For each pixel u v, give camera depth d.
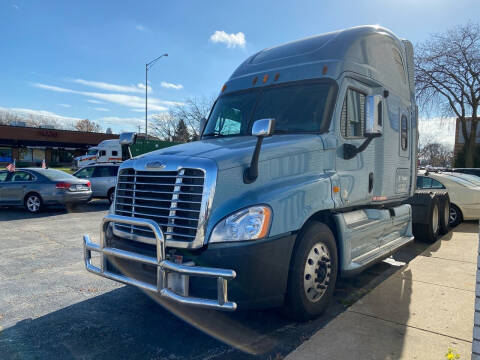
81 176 15.64
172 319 4.27
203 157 3.62
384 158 5.84
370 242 5.35
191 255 3.43
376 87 5.60
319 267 4.17
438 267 6.12
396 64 6.42
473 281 5.36
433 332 3.77
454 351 3.39
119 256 3.71
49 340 3.79
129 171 4.08
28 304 4.70
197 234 3.39
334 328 3.86
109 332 3.96
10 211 13.46
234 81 5.68
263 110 5.00
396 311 4.29
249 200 3.52
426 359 3.27
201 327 4.07
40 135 51.12
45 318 4.30
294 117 4.74
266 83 5.25
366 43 5.48
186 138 44.22
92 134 54.88
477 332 2.33
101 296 4.98
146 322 4.20
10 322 4.20
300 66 5.11
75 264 6.45
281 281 3.65
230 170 3.54
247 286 3.35
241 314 4.38
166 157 3.77
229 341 3.77
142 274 3.66
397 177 6.34
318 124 4.56
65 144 53.47
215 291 3.31
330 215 4.54
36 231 9.49
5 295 5.00
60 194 12.77
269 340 3.78
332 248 4.34
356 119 5.09
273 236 3.52
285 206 3.67
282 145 4.03
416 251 7.37
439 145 58.12
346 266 4.53
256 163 3.59
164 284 3.36
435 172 10.82
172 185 3.60
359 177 5.05
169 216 3.54
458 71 26.27
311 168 4.27
